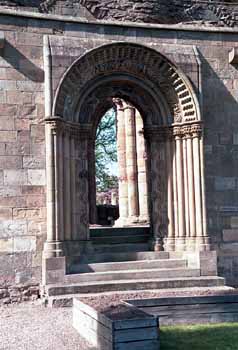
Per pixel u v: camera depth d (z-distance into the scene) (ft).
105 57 53.42
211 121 56.90
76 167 53.52
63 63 51.60
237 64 58.34
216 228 55.93
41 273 50.37
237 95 58.08
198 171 54.44
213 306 37.50
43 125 51.90
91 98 54.60
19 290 49.67
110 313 30.89
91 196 96.48
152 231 56.95
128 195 93.86
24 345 32.63
